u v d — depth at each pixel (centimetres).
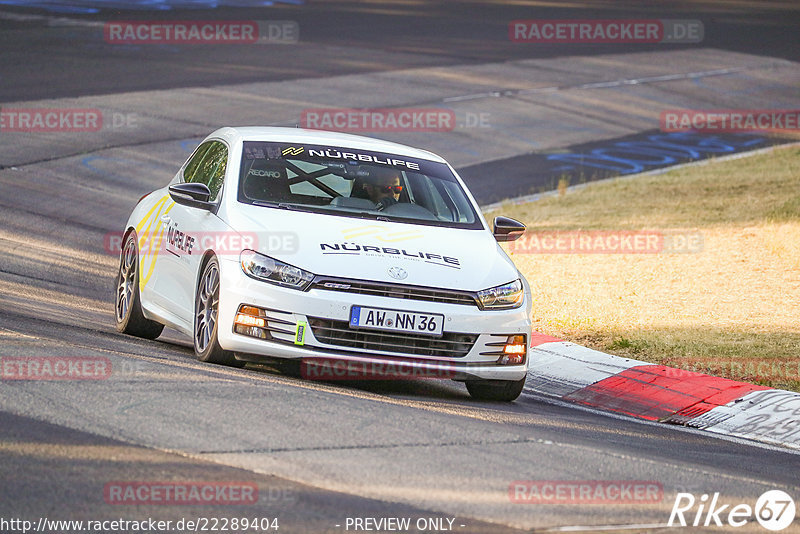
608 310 4431
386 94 10531
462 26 15650
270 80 10550
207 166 3394
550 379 3506
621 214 6875
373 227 3005
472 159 8600
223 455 2008
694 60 14250
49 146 7288
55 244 5106
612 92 11875
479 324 2842
